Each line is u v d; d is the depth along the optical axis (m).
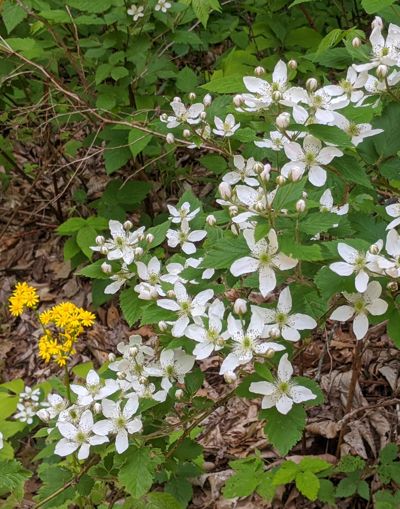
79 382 0.53
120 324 0.61
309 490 0.36
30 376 0.59
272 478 0.38
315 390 0.28
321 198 0.30
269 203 0.28
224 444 0.47
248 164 0.36
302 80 0.58
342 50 0.35
